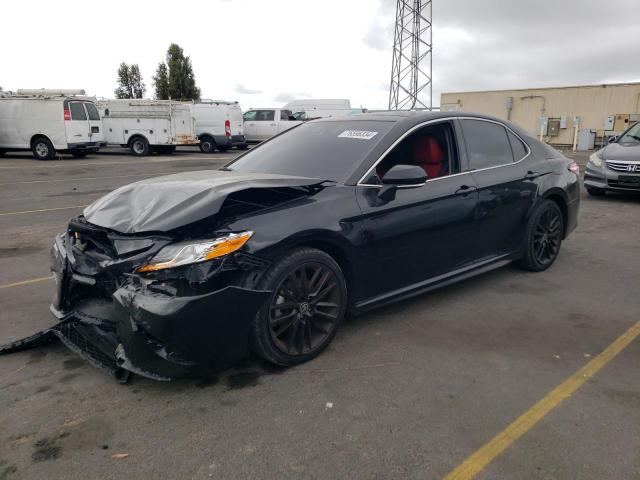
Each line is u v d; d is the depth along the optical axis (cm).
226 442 251
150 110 2112
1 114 1848
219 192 300
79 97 2028
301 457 240
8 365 325
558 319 399
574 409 278
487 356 339
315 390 297
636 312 413
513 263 537
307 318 324
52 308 358
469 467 233
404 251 373
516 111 3020
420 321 395
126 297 275
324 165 375
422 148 398
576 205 541
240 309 285
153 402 285
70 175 1379
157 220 289
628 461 236
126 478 227
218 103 2302
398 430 260
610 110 2684
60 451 244
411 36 3625
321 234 320
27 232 710
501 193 445
